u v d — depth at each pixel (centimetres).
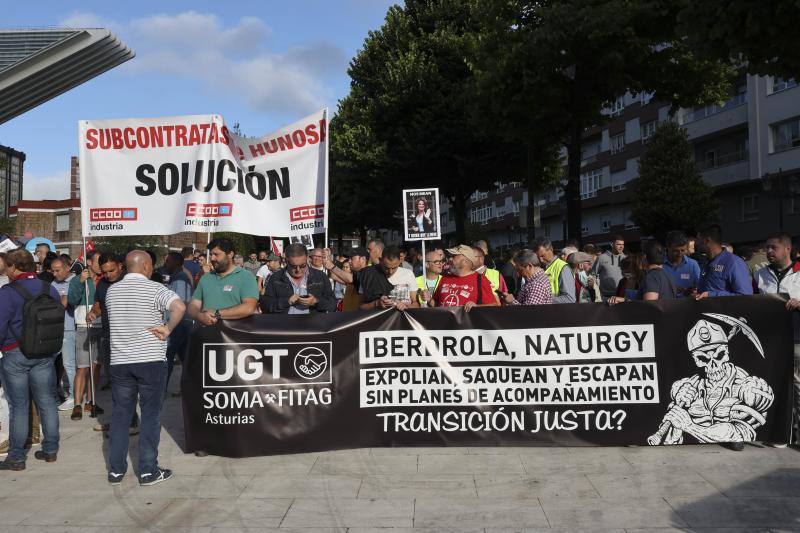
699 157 3456
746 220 3111
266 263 1427
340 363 580
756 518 409
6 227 5259
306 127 739
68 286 812
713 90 1888
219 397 571
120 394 507
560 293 779
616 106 4406
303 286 711
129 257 525
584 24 1591
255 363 573
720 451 558
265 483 496
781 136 2816
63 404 827
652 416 573
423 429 582
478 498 455
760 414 568
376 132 2612
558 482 485
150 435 503
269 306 706
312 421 575
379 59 2644
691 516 414
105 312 734
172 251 905
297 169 740
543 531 396
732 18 993
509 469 519
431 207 806
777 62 1042
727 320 571
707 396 570
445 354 582
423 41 2492
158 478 504
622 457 546
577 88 1797
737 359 570
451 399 582
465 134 2442
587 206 4725
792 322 570
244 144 741
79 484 505
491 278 788
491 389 581
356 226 3931
